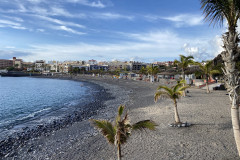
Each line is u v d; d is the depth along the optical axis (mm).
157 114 15344
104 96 35562
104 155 8422
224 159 6918
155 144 8914
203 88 31312
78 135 12242
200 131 10195
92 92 44812
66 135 12547
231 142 8422
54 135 12797
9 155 9773
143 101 24281
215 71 25375
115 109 20906
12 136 13062
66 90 51406
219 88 29000
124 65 188375
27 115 20922
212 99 20547
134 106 21125
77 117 18344
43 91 49094
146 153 8047
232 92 5609
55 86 65812
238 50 5473
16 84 75750
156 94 11398
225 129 10250
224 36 5590
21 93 44625
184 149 8102
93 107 23984
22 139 12312
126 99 28547
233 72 5512
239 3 5168
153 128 6020
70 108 24625
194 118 12938
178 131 10461
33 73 169375
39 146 10844
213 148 7949
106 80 86562
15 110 24234
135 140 9617
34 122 17266
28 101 32000
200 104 18094
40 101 31906
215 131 10031
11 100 33312
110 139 5758
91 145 9930
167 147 8461
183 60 24453
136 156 7863
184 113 14734
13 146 11078
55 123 16375
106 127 5750
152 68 54906
